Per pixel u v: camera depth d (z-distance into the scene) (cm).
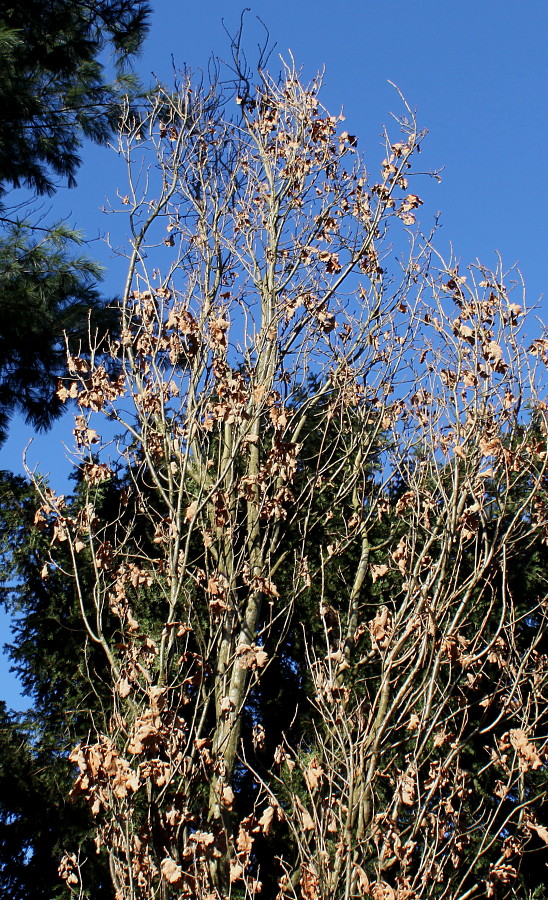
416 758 561
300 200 960
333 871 518
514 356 637
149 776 530
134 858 518
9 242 1241
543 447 639
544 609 648
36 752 1006
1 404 1337
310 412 1071
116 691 578
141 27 1448
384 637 606
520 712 714
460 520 610
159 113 1058
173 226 893
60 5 1375
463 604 591
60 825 957
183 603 852
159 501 1045
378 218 927
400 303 882
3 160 1306
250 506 755
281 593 1007
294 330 875
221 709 629
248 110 1025
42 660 1052
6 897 946
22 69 1348
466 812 610
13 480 1162
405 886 515
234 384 698
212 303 802
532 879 902
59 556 1087
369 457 1027
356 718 588
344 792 545
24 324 1214
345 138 994
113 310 1232
